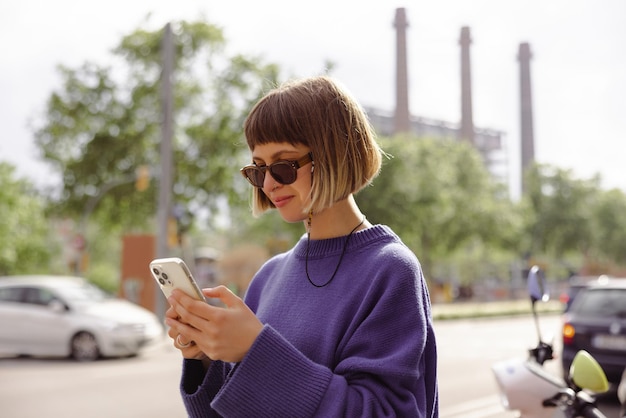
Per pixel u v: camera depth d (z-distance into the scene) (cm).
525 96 8800
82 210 2598
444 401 841
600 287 834
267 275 178
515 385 258
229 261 1906
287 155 146
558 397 252
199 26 2539
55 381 988
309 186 147
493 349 1550
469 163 4372
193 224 2623
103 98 2561
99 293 1341
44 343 1227
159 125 2572
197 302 126
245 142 154
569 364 810
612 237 6312
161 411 761
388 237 148
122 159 2584
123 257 2180
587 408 244
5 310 1248
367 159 149
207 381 143
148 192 2589
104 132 2547
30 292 1265
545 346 272
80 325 1223
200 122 2603
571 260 6606
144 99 2566
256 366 124
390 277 138
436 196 3438
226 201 2595
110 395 867
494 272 5656
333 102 146
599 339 792
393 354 132
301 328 146
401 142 3466
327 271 149
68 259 2555
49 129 2562
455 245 4094
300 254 158
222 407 125
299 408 124
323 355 139
